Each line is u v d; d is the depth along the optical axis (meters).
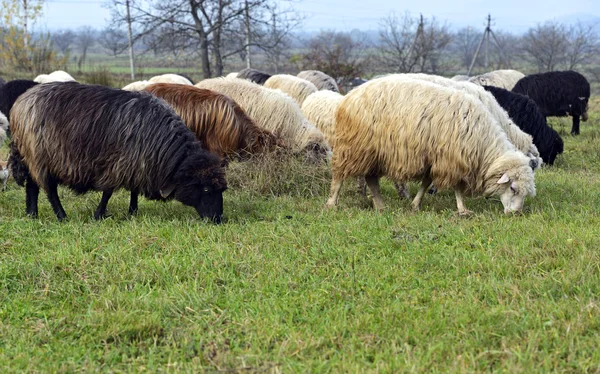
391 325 3.96
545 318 3.97
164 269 4.92
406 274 4.85
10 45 30.16
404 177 6.82
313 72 16.62
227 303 4.36
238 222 6.52
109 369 3.57
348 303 4.33
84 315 4.21
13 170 6.62
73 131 6.16
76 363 3.62
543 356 3.52
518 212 6.74
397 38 32.19
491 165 6.70
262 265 5.08
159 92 8.16
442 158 6.59
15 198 7.75
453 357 3.53
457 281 4.70
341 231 5.96
